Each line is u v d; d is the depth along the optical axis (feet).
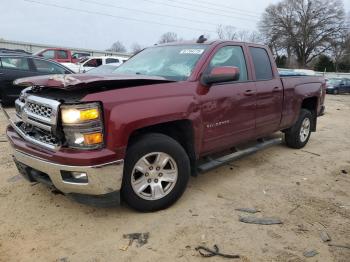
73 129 10.34
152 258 9.94
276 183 15.76
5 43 107.96
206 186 14.98
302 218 12.48
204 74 13.51
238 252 10.32
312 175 17.11
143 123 11.18
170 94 12.11
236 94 14.80
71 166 10.29
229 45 15.37
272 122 17.85
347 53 209.46
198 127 13.06
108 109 10.55
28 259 9.80
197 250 10.34
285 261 9.99
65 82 10.39
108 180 10.62
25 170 11.91
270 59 17.94
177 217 12.12
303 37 210.38
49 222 11.63
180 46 15.42
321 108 22.80
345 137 27.30
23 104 12.28
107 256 9.97
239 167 17.70
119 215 12.12
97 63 63.62
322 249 10.64
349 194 14.90
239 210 12.85
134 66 15.42
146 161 11.80
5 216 11.96
